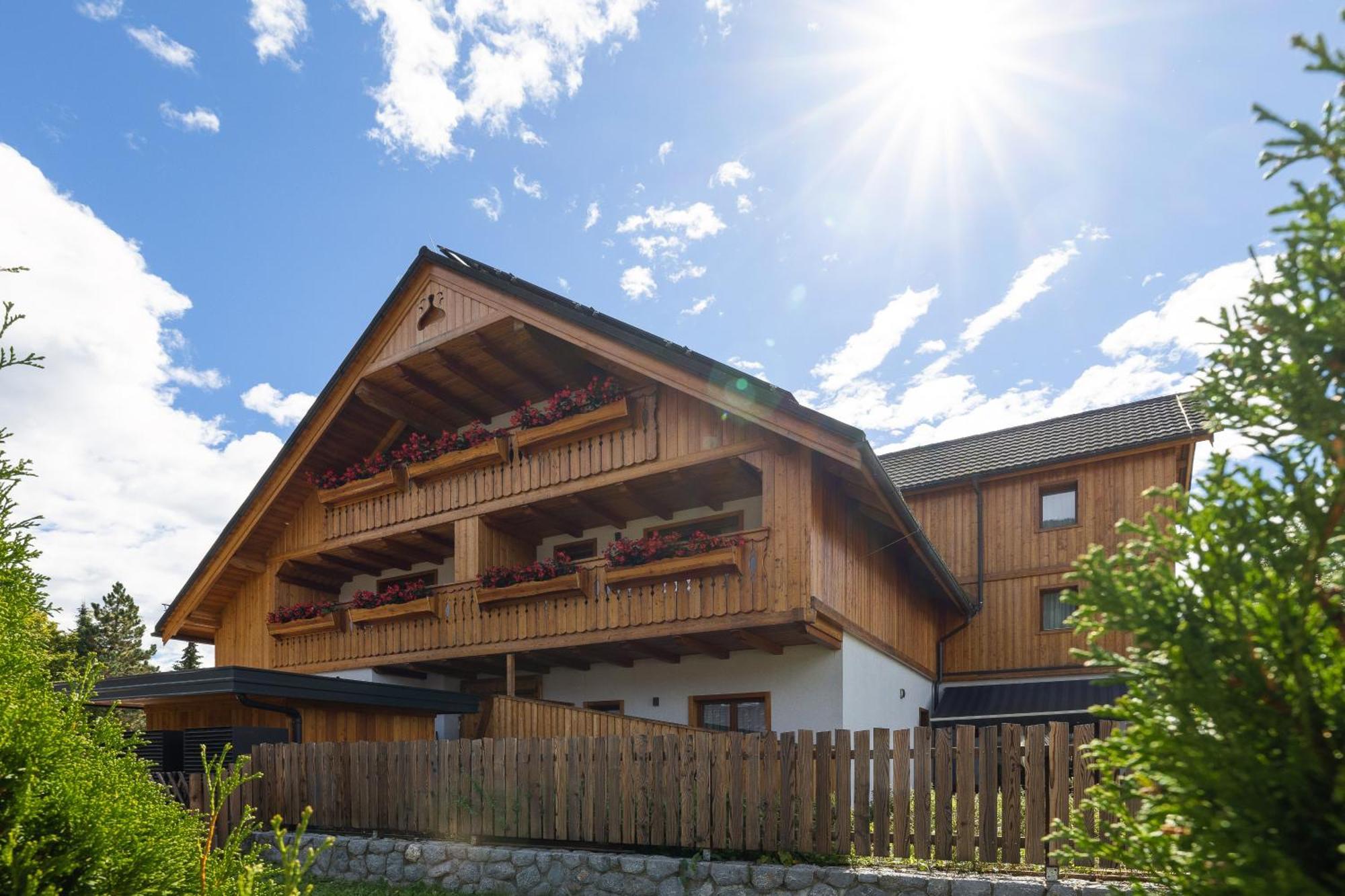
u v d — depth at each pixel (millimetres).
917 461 18656
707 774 7301
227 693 9906
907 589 14602
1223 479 2256
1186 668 2182
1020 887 5730
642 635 11430
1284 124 2189
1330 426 2061
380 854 8312
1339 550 2107
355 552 15773
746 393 10398
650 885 7008
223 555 16094
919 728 6621
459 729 14266
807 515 10414
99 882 2707
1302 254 2160
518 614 12766
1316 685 2055
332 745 9508
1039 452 16359
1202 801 2113
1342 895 1875
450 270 13484
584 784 7883
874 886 6184
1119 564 2412
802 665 11727
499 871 7695
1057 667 15086
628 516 14008
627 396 12297
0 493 3074
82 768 2781
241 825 3068
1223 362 2361
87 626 35438
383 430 15984
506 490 13445
